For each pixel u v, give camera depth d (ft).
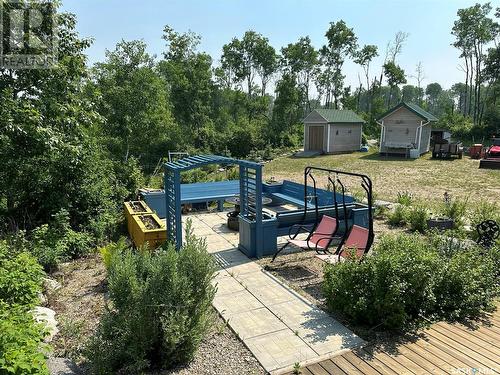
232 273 18.04
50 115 25.93
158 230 20.31
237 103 141.18
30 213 26.05
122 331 10.35
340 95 154.81
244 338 12.12
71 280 18.11
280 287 16.29
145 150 69.31
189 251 11.23
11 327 8.89
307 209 21.85
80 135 27.37
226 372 10.43
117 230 27.53
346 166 66.28
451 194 40.65
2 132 22.68
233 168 53.62
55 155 25.12
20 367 7.54
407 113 75.77
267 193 34.35
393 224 27.55
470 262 14.46
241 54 152.76
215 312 13.73
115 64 62.80
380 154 80.23
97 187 27.14
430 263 13.57
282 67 151.53
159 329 10.46
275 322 13.17
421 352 10.90
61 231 22.38
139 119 62.18
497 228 20.30
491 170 56.34
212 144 92.32
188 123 103.14
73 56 27.43
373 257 13.76
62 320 13.33
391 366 10.21
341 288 13.25
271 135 102.37
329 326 12.82
